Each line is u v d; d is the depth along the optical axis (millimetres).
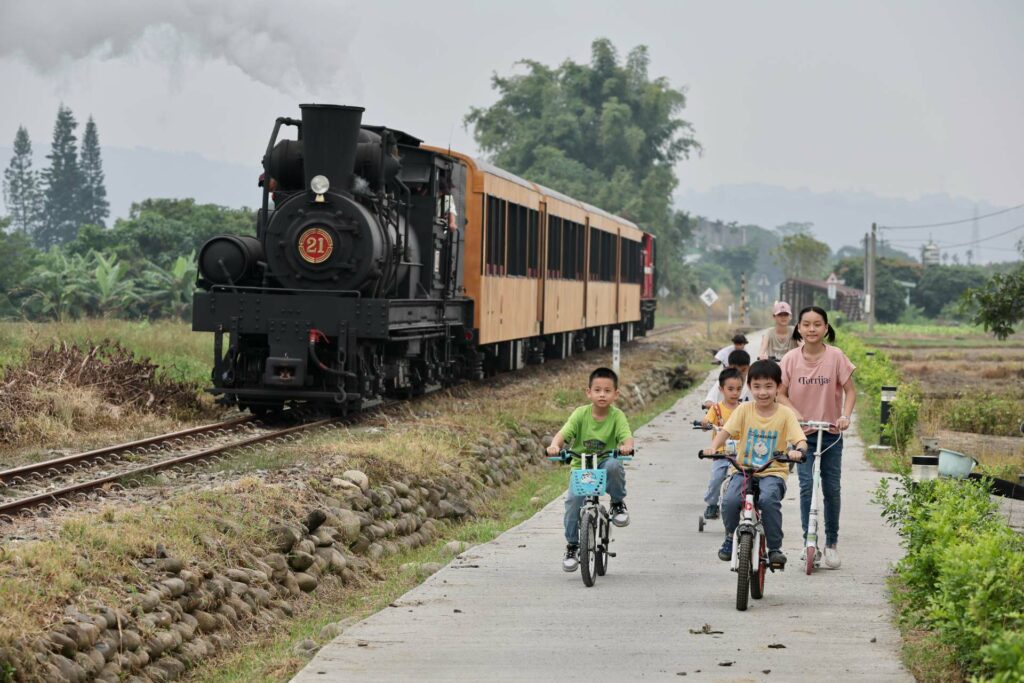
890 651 12609
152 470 22500
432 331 37375
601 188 147875
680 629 13664
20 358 35656
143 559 14406
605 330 74188
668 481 26453
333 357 32438
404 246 34844
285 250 31719
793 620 14047
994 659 9828
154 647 12875
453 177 40156
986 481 18422
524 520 23469
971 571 11398
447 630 13672
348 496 19984
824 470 17219
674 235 163750
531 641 13148
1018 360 79312
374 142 32969
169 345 46000
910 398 32656
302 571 16984
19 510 18344
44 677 11195
